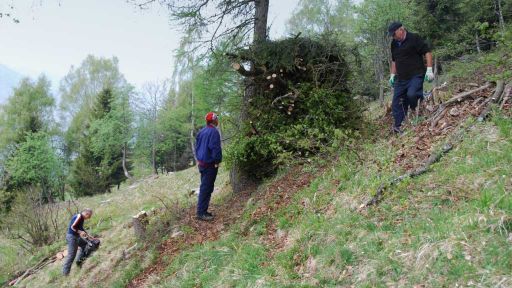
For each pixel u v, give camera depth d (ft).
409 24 52.95
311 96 24.98
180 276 19.39
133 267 24.02
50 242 46.80
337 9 88.99
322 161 22.35
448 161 16.17
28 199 50.65
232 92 30.19
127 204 60.54
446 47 47.80
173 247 23.35
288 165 24.41
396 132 22.56
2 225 53.93
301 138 24.29
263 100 26.45
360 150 21.58
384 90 57.62
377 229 14.29
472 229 11.89
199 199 24.47
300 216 18.39
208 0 27.50
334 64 26.18
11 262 44.42
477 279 10.46
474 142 16.42
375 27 53.21
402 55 22.62
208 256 19.52
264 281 14.89
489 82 20.33
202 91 51.93
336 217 16.49
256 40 26.30
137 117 129.29
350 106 26.23
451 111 19.92
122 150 131.64
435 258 11.65
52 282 32.68
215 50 27.50
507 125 16.24
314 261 14.61
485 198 12.57
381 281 12.10
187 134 133.49
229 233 21.16
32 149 107.86
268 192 23.35
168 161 147.64
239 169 27.45
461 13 53.78
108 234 37.83
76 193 120.57
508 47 22.17
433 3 55.31
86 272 30.63
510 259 10.51
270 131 25.81
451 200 13.82
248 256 17.33
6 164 113.70
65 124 168.04
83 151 124.16
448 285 10.80
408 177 16.08
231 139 27.45
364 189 17.26
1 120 132.57
